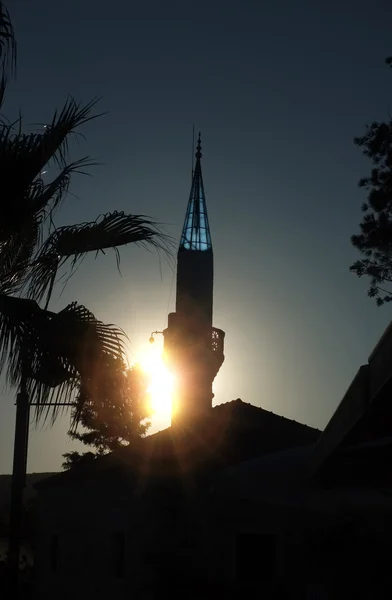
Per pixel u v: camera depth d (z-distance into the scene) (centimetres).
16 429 1577
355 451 1093
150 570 1952
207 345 4103
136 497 2112
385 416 871
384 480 1235
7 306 1043
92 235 1132
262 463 1306
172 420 4047
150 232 1155
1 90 1003
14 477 1559
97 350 1052
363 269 2416
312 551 1390
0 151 1001
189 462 2128
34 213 1075
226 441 2253
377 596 1280
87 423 4178
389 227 2341
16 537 1551
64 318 1052
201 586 1738
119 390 1079
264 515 1734
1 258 1084
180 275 4250
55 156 1092
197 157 4553
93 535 2322
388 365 672
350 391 836
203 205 4416
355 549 1310
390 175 2328
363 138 2350
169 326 4156
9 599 1520
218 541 1858
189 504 1981
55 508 2652
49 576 2616
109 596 2152
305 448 1410
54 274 1113
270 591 1608
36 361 1042
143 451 2347
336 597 1334
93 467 2462
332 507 1156
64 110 1088
